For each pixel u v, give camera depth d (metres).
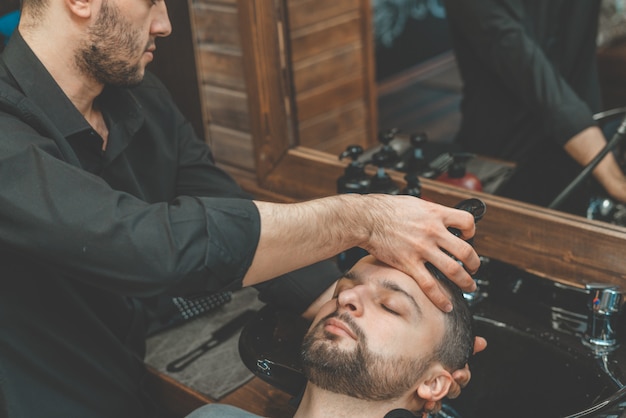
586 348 1.22
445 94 1.63
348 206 1.05
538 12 1.42
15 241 1.01
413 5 2.19
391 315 1.08
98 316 1.31
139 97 1.37
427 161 1.56
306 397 1.14
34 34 1.14
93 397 1.27
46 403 1.22
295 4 1.59
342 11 1.64
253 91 1.71
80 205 0.99
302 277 1.31
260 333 1.25
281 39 1.62
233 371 1.38
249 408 1.28
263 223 1.01
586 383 1.18
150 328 1.49
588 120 1.41
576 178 1.43
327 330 1.09
